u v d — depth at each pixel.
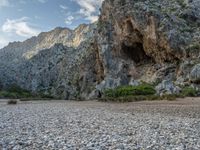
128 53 99.69
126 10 95.44
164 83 63.03
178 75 75.06
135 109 32.59
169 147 11.79
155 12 87.31
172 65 82.19
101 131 16.23
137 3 95.00
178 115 24.77
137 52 98.50
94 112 30.16
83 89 121.31
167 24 84.19
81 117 24.77
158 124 18.97
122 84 89.94
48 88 194.50
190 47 77.81
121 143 12.58
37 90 197.62
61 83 160.25
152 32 86.19
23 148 11.70
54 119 23.20
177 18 89.25
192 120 20.98
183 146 11.91
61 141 13.14
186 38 82.19
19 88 185.62
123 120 21.75
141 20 89.25
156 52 88.06
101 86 91.62
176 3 98.94
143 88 64.25
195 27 88.00
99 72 110.69
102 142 12.81
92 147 11.78
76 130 16.73
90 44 129.88
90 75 120.75
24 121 21.89
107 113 28.45
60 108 38.78
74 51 184.75
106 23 107.81
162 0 100.94
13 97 121.62
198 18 92.44
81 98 108.00
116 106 40.34
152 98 52.00
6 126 18.83
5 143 12.76
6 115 27.59
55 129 17.27
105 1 112.19
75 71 144.88
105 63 100.12
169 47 81.44
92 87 113.81
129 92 63.97
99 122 20.61
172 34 81.94
